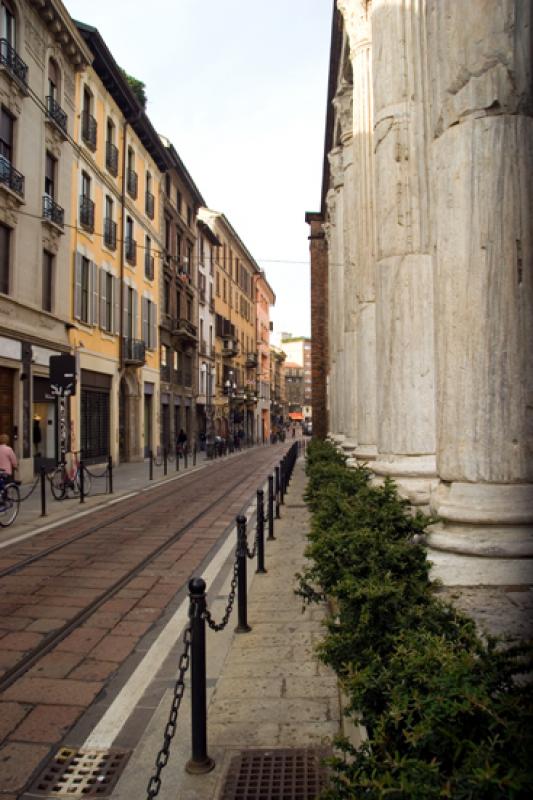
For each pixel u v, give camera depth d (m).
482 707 1.72
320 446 14.27
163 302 34.06
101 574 7.31
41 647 4.98
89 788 3.08
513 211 3.64
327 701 3.90
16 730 3.67
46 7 18.61
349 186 11.67
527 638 2.76
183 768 3.21
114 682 4.34
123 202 26.62
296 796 2.92
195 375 42.47
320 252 29.02
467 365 3.73
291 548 8.64
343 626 2.87
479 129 3.69
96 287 23.73
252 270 67.44
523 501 3.64
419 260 5.52
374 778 1.71
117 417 26.42
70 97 21.25
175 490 16.88
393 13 5.69
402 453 5.48
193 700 3.24
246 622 5.35
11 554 8.47
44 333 19.38
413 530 3.92
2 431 17.08
